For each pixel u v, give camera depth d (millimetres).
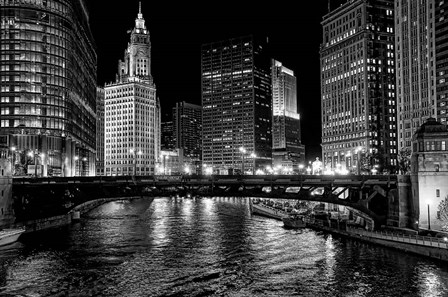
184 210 177500
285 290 61125
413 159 94375
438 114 190625
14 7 178375
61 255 80875
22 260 76562
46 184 100562
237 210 177625
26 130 175750
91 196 98375
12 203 102438
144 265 74000
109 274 68500
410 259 77188
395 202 96938
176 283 64125
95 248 87375
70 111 191250
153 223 128375
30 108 177875
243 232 109438
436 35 192000
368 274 68188
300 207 168500
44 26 182375
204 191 94188
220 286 62875
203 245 91250
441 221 89562
